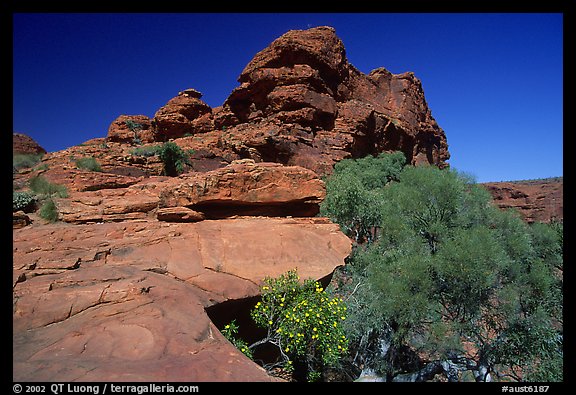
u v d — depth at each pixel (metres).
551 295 10.02
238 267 6.98
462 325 9.52
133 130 48.44
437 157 56.59
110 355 3.84
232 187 8.53
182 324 4.64
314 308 6.47
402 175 15.96
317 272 7.40
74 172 16.11
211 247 7.27
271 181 8.86
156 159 25.73
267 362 7.39
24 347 3.91
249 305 6.79
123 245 6.88
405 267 10.28
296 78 35.06
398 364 11.05
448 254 9.88
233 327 6.17
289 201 8.98
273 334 6.97
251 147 30.34
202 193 8.38
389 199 16.34
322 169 29.78
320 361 7.68
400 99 48.41
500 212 12.70
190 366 3.67
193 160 28.81
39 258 6.02
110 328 4.32
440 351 9.52
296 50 35.72
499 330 9.97
